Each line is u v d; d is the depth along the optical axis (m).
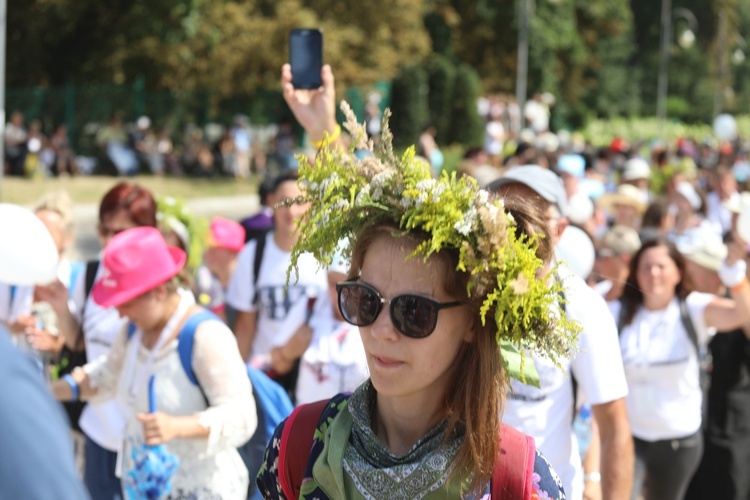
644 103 71.56
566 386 3.28
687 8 71.06
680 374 4.84
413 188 2.05
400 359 2.04
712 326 4.88
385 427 2.14
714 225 11.85
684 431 4.86
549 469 2.10
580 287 3.26
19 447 1.31
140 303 3.54
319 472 2.10
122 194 4.57
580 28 49.84
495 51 45.16
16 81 30.80
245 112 31.94
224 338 3.58
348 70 30.97
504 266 2.00
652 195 17.47
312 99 3.90
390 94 35.25
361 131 2.18
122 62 30.19
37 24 29.12
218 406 3.51
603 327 3.24
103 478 4.56
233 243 5.89
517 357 2.13
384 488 2.03
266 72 30.84
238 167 28.53
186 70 29.69
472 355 2.08
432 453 2.04
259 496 3.78
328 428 2.15
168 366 3.56
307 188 2.20
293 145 30.70
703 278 5.68
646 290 4.82
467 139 37.41
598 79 61.44
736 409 5.27
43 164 24.22
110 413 4.41
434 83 37.31
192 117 29.89
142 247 3.53
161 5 28.73
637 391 4.88
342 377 4.40
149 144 27.42
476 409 2.05
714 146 41.38
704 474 5.34
